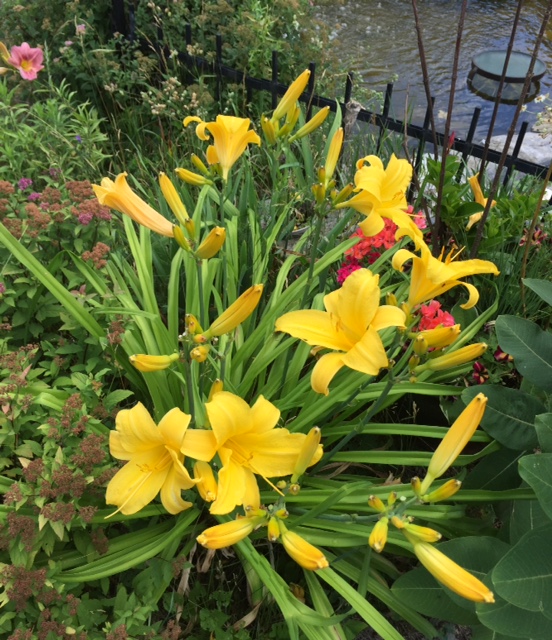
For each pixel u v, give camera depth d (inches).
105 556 27.6
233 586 30.7
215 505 19.8
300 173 46.8
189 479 20.0
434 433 30.3
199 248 24.3
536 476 22.8
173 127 57.6
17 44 62.8
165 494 21.2
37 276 30.3
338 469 33.2
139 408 20.6
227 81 60.2
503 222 39.3
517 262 39.1
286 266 38.2
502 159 33.4
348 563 29.1
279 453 21.3
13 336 32.8
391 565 29.7
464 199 44.8
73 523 26.8
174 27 62.5
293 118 30.9
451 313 36.0
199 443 20.1
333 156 27.3
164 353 32.8
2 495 30.8
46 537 25.8
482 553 24.8
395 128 51.1
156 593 26.7
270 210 41.1
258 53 60.4
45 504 25.6
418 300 23.5
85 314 31.1
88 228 33.6
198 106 54.8
